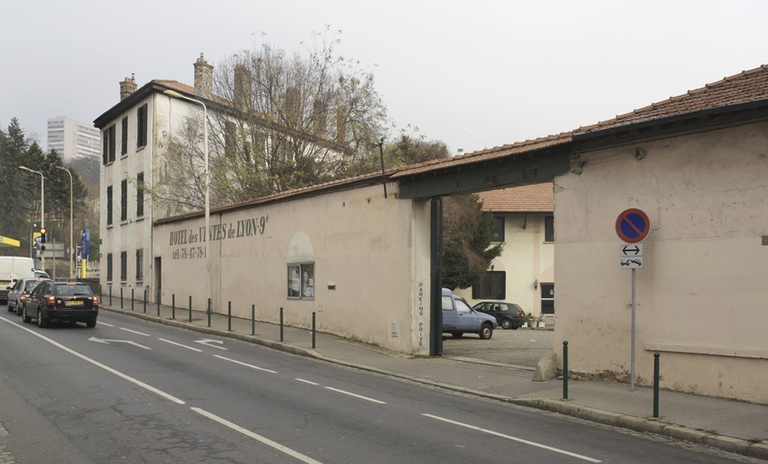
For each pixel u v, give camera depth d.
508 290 38.53
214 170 31.02
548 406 10.26
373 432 8.30
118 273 39.44
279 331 20.56
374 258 17.56
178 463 6.76
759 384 9.80
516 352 18.16
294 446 7.48
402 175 16.14
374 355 15.99
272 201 23.06
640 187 11.43
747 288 9.99
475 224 35.06
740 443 7.80
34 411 9.12
